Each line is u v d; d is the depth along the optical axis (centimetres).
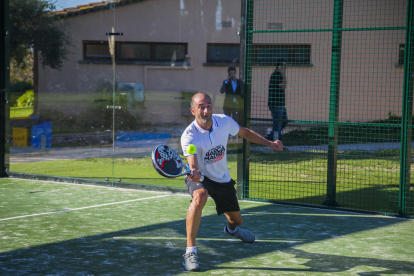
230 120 466
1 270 411
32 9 959
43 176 888
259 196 756
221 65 978
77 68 1020
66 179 870
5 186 829
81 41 1018
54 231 543
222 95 959
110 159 1062
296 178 893
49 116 1015
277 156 1116
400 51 1392
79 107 1030
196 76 998
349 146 1204
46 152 1024
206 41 991
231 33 982
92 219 602
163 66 1027
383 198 744
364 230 562
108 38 1025
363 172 952
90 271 411
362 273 412
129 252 468
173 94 1021
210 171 461
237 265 430
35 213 632
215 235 532
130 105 1045
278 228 567
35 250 471
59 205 683
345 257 458
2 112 914
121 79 1038
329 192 684
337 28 662
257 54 997
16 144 977
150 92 1035
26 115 984
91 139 1049
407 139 618
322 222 598
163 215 626
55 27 993
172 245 493
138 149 1055
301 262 441
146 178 872
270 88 915
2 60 912
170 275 404
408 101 616
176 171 414
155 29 1012
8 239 509
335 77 671
